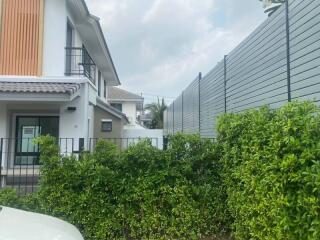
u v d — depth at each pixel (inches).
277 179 144.2
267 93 270.2
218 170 232.2
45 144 231.3
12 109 523.5
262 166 161.0
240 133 199.5
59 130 509.0
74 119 504.1
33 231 119.8
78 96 502.9
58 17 509.7
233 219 228.7
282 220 139.3
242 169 186.9
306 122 136.2
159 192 226.7
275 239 152.6
